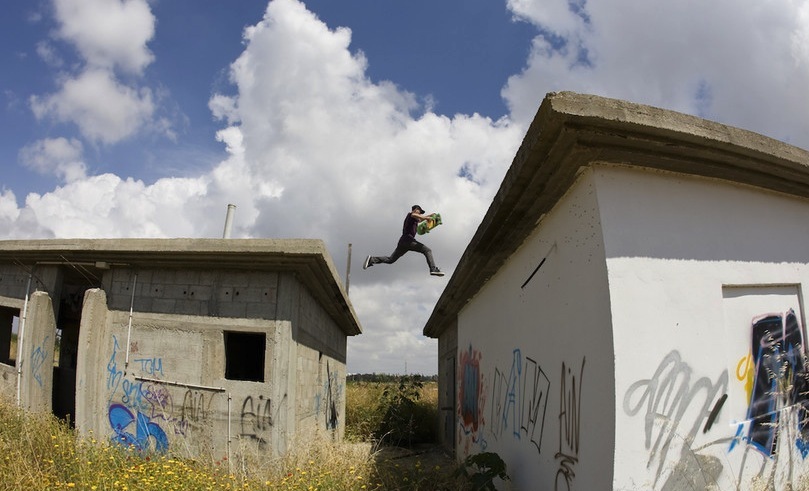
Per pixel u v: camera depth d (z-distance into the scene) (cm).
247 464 623
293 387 709
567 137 343
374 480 599
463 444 959
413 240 865
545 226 479
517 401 566
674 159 360
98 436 709
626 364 332
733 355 364
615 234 353
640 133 337
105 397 727
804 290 394
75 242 741
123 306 748
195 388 702
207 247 687
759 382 367
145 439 702
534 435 496
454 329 1144
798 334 388
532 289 517
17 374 793
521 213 484
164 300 736
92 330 728
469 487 574
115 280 759
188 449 672
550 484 445
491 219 516
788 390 372
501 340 655
